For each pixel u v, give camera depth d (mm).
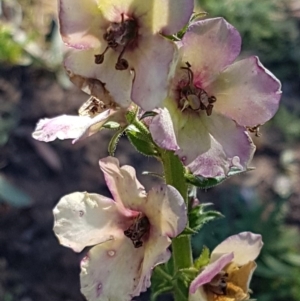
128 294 102
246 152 96
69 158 247
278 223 225
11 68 286
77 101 271
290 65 315
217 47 93
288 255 217
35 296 207
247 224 221
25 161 244
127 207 102
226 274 108
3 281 210
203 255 113
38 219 226
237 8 333
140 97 87
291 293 211
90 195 104
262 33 326
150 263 97
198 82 96
